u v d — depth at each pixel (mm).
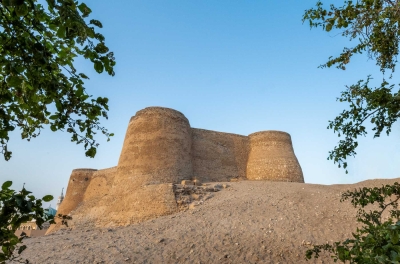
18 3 2730
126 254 11531
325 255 11180
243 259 10977
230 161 30797
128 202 20953
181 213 17703
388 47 5297
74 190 36469
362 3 4926
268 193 19766
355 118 5367
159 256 11398
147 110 26312
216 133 31281
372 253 2576
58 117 4199
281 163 30250
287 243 12383
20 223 2752
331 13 5094
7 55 3842
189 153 26656
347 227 14094
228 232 13609
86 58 3512
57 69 4590
